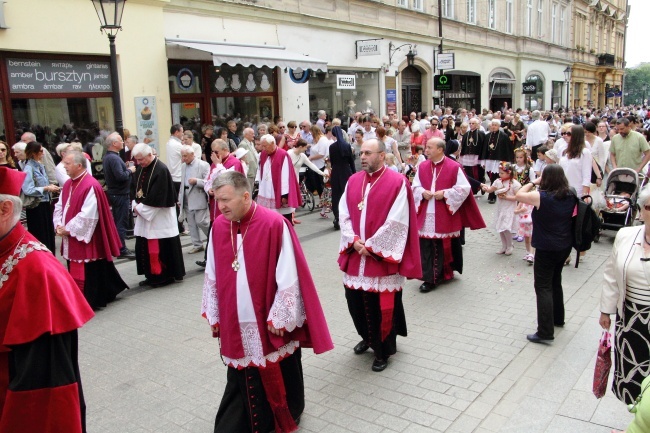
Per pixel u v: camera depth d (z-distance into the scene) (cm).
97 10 870
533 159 1410
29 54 976
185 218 1038
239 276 356
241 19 1384
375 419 405
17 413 271
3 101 948
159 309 662
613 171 906
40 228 813
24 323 271
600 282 713
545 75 3678
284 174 852
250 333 358
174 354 531
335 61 1739
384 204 473
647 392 257
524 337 546
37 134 1005
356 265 483
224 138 1172
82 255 640
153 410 429
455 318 602
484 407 418
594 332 552
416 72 2288
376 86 1992
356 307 498
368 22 1897
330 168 1138
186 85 1287
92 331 596
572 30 4175
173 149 997
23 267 278
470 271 780
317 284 731
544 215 511
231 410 370
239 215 354
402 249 471
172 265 752
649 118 2995
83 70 1060
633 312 339
